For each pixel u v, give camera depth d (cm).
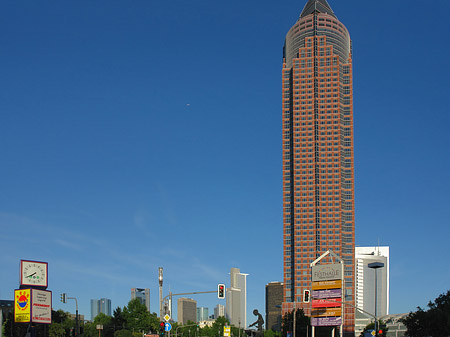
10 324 16388
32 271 13950
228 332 15488
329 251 16088
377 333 9956
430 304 15812
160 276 9419
